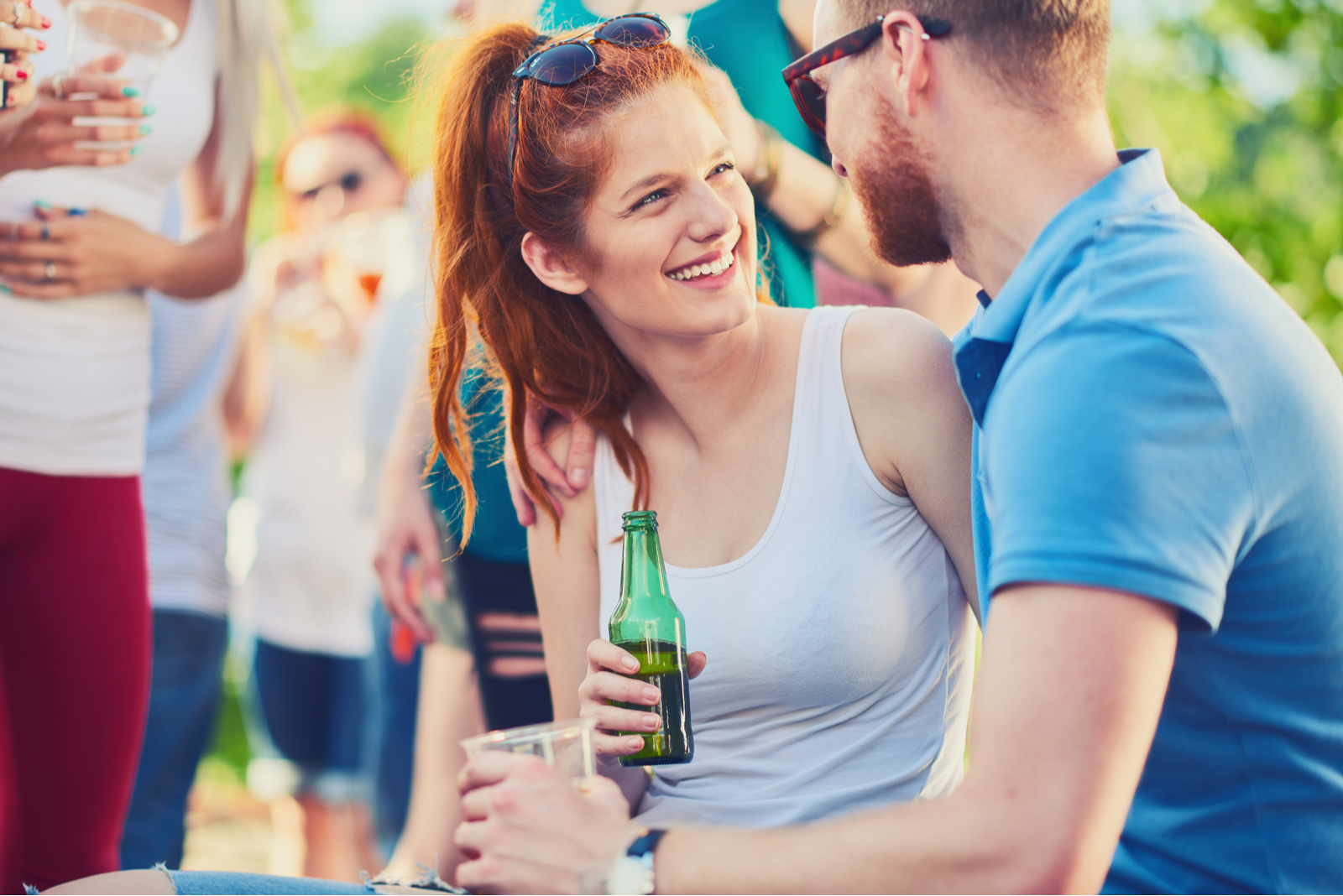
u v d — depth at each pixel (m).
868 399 1.57
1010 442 1.10
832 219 2.17
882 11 1.26
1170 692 1.19
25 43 2.00
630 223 1.50
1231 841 1.20
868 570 1.54
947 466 1.54
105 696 2.10
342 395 3.84
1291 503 1.12
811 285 2.23
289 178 4.04
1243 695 1.17
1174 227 1.18
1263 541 1.12
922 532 1.58
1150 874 1.23
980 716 1.07
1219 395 1.07
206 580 3.20
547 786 1.21
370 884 1.50
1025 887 1.04
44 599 2.06
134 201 2.21
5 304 2.01
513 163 1.57
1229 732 1.18
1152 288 1.12
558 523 1.74
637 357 1.62
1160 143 5.84
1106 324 1.09
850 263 2.26
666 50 1.54
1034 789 1.03
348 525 3.80
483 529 2.38
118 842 2.17
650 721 1.44
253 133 2.45
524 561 2.39
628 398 1.72
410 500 2.67
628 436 1.69
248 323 3.96
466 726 2.85
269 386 3.88
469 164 1.68
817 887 1.12
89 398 2.09
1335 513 1.14
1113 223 1.16
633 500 1.67
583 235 1.53
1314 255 5.64
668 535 1.65
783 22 2.19
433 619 2.84
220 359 3.29
